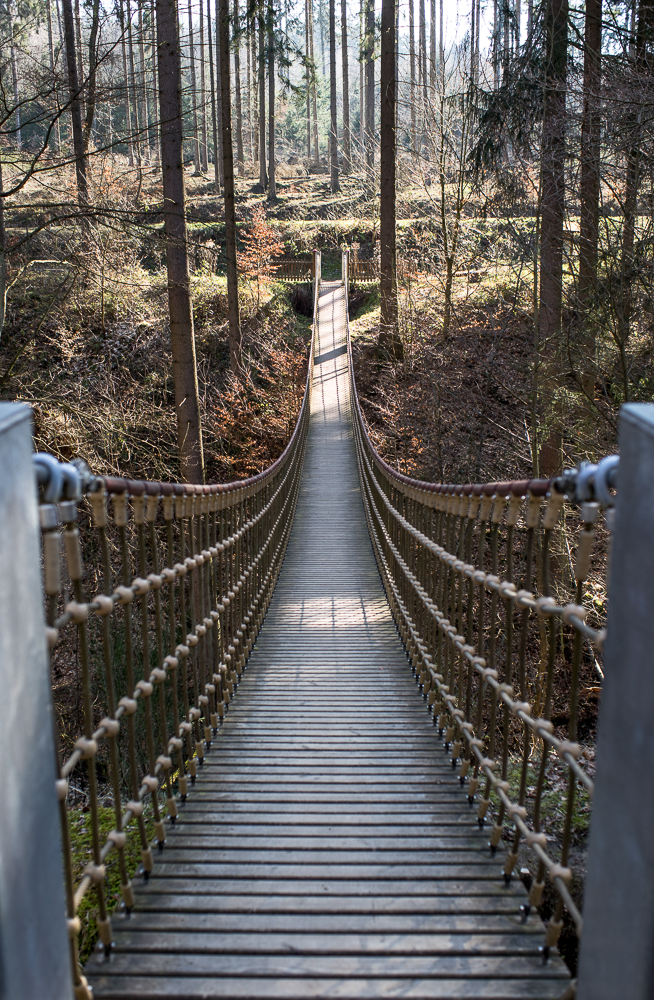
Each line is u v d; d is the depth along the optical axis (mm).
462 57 15297
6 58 7695
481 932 2014
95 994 1764
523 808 2281
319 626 6891
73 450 9836
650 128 7457
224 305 21531
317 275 28922
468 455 13578
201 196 36406
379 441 17906
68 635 8672
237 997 1752
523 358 12633
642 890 1066
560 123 8836
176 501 3176
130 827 3410
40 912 1136
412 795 3031
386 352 19797
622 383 8672
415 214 22719
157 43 10055
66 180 13852
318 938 1980
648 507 1100
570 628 10047
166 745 2701
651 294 7895
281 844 2543
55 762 1260
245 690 4902
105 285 13891
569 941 4078
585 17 9438
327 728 4016
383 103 18297
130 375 15188
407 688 4922
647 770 1068
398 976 1829
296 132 55625
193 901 2158
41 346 13547
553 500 1982
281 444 18844
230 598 4500
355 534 11359
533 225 10273
